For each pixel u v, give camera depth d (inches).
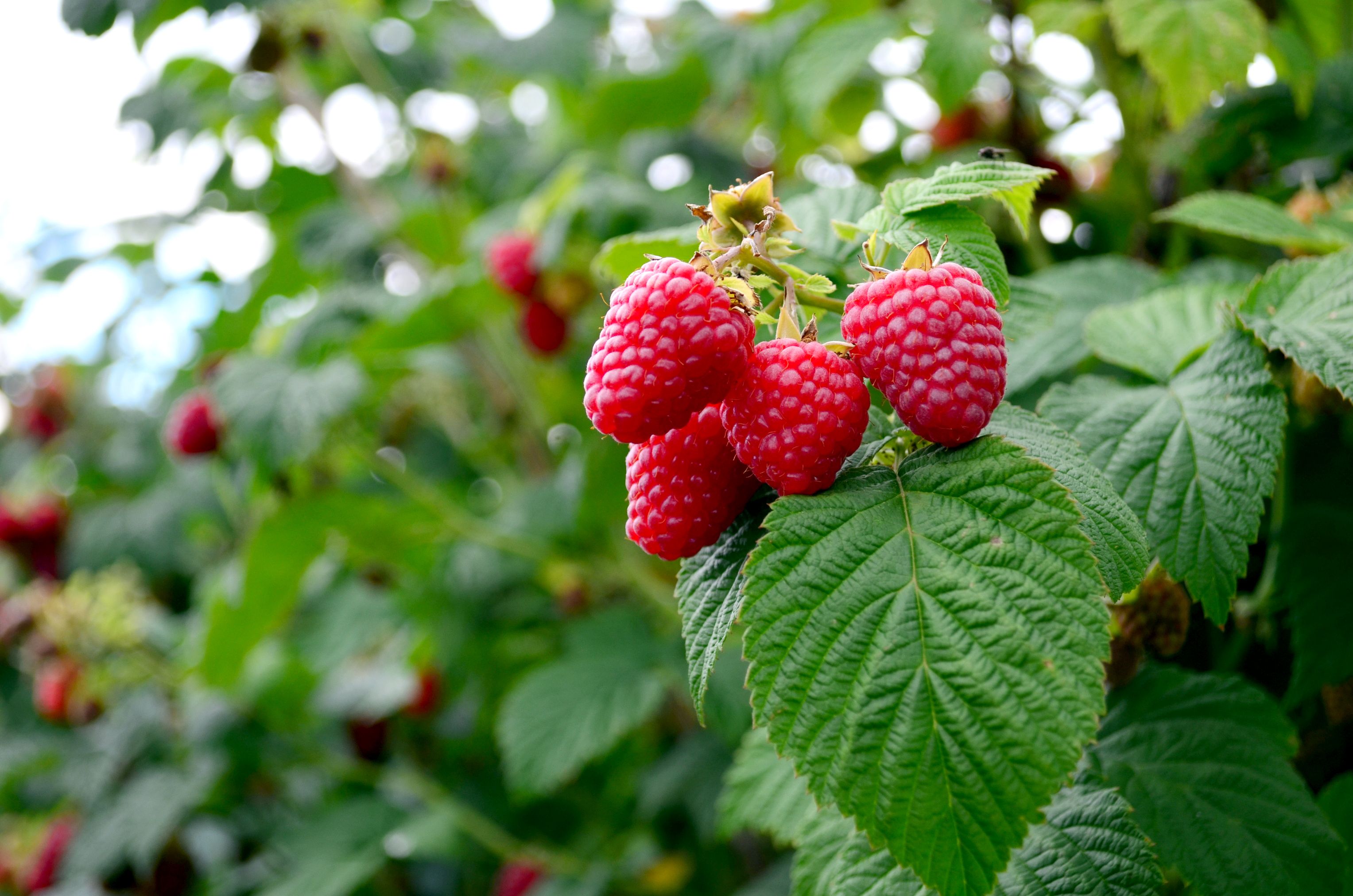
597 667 23.1
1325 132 16.2
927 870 10.2
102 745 30.9
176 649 31.0
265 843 30.5
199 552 35.8
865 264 11.6
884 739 10.4
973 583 10.6
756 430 11.1
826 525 10.9
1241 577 11.9
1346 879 13.0
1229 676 13.0
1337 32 18.9
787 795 14.2
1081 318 14.7
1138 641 12.9
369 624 28.1
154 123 28.4
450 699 30.8
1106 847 11.9
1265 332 12.5
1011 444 11.0
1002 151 12.3
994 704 10.3
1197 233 18.0
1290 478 13.9
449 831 26.8
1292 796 12.4
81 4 23.5
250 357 23.9
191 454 24.9
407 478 24.0
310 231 27.0
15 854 32.2
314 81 28.8
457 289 22.7
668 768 24.1
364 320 23.8
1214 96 15.8
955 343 10.8
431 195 28.1
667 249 13.4
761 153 28.6
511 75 27.1
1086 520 11.0
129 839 26.3
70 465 38.1
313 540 24.4
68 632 28.4
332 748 30.5
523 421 27.9
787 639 10.7
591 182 22.5
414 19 30.3
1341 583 13.5
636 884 24.7
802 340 11.3
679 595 11.6
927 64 19.0
